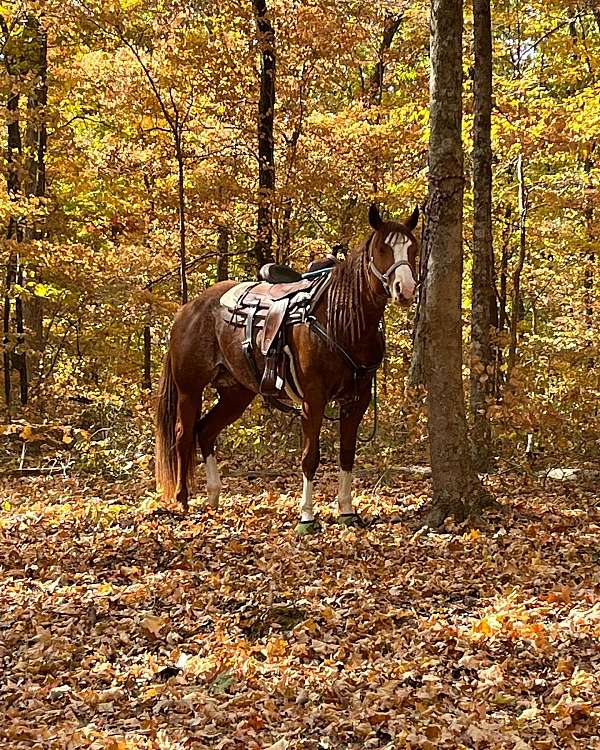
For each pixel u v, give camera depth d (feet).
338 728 13.07
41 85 46.93
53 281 48.85
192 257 49.62
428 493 29.55
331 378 24.23
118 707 14.26
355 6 47.70
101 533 25.52
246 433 39.99
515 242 55.31
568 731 12.58
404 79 58.34
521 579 19.45
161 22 42.63
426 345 24.31
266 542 23.75
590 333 49.78
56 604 18.98
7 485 35.42
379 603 18.39
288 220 45.03
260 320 25.93
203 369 27.99
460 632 16.49
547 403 33.55
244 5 43.55
